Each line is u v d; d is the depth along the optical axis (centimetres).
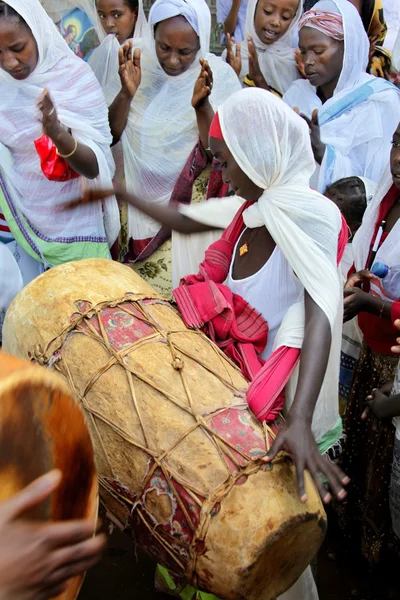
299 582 236
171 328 228
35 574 119
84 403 214
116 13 403
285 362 211
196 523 190
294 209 215
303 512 192
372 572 287
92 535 137
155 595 273
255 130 212
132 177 387
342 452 295
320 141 343
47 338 230
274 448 192
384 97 361
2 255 323
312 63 366
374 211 278
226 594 190
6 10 321
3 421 147
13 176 345
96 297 236
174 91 371
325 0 368
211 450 196
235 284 237
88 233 354
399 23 449
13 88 338
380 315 265
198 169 367
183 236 272
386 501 275
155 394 208
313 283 212
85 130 340
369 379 287
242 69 422
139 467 201
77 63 348
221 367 220
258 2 396
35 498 119
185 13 353
